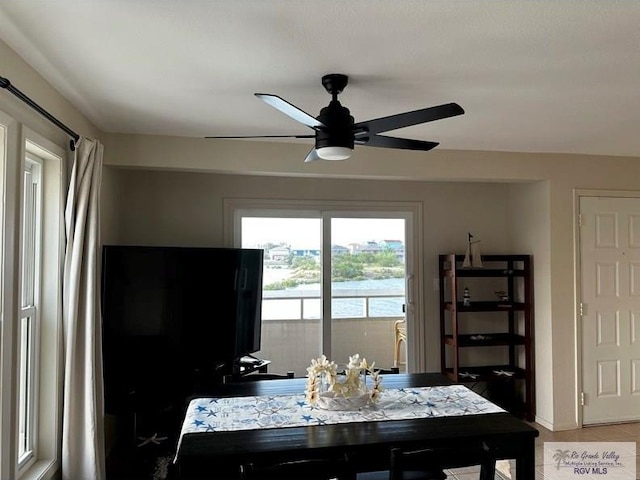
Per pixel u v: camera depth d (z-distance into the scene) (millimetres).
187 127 3240
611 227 4258
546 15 1680
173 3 1610
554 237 4129
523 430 2139
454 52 1999
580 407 4160
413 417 2299
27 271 2418
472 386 4652
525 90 2480
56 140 2459
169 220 4117
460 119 3033
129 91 2502
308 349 4391
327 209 4410
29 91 2148
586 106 2766
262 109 2824
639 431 4062
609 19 1710
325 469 1831
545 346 4191
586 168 4199
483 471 1956
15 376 1993
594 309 4211
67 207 2533
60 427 2557
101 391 2814
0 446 1879
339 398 2391
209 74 2264
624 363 4258
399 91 2486
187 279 3412
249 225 4301
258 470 1776
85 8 1644
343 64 2131
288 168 3621
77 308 2572
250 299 3859
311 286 4406
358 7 1629
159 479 3150
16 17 1706
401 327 4566
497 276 4531
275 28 1787
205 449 1935
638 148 3957
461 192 4680
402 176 3832
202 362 3477
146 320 3203
